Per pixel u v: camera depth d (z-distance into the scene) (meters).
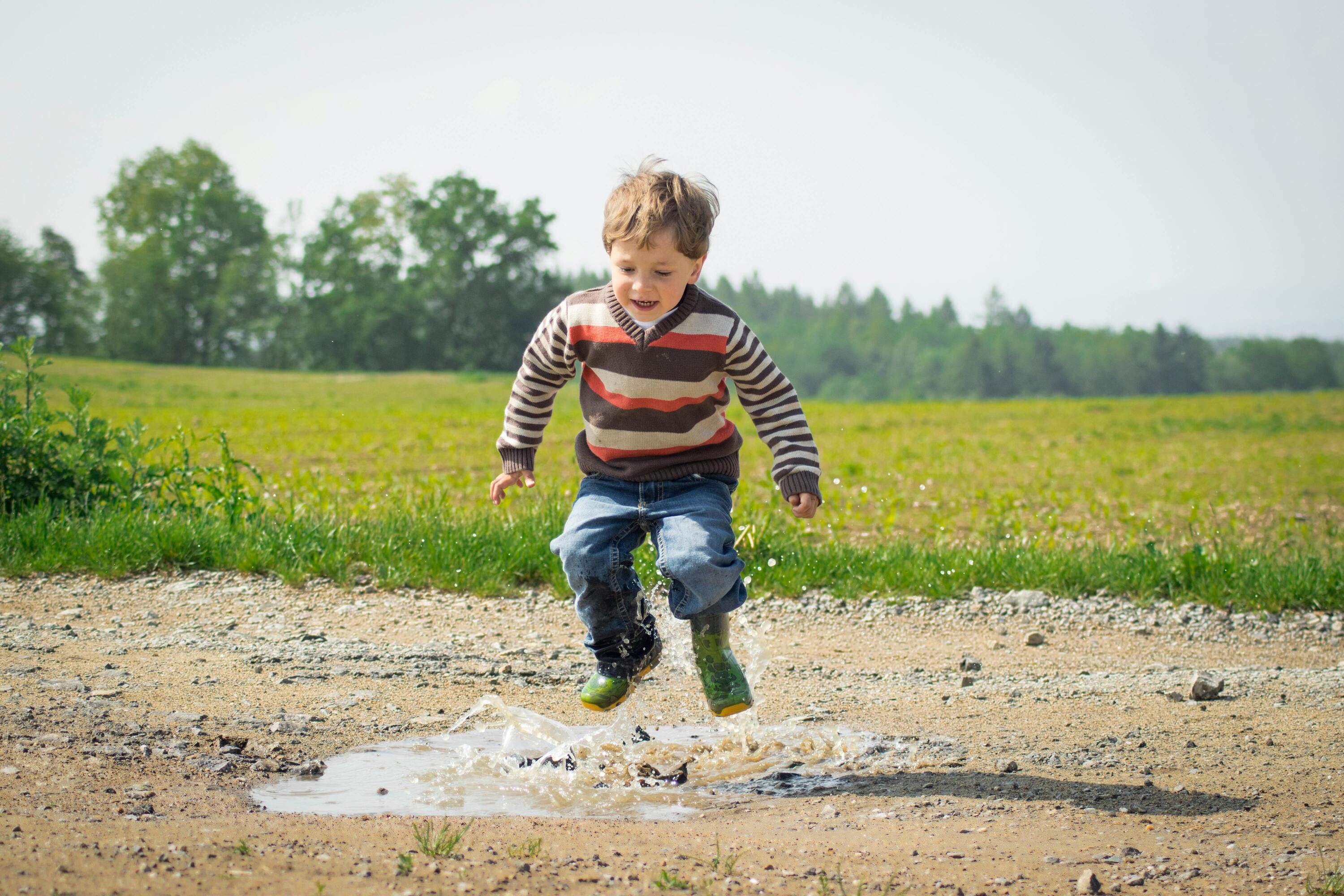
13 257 85.00
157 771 2.69
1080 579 6.39
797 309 197.00
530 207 90.19
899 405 49.53
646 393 2.93
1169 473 17.19
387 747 3.14
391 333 87.00
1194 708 3.72
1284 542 8.30
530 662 4.35
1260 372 141.00
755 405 3.10
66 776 2.56
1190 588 6.24
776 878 2.09
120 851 2.03
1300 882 2.07
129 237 89.50
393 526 6.58
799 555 6.52
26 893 1.78
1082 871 2.14
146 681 3.69
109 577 5.72
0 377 6.92
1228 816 2.51
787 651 4.86
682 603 2.88
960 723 3.54
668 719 3.63
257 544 6.18
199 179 90.38
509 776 2.90
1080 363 145.50
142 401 37.25
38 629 4.52
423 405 38.34
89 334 90.31
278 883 1.92
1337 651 5.07
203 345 90.31
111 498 6.88
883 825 2.48
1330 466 19.00
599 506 3.01
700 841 2.34
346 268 87.00
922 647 5.05
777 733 3.42
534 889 1.97
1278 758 3.03
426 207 89.94
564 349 3.09
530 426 3.27
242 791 2.62
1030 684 4.20
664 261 2.84
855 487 13.22
